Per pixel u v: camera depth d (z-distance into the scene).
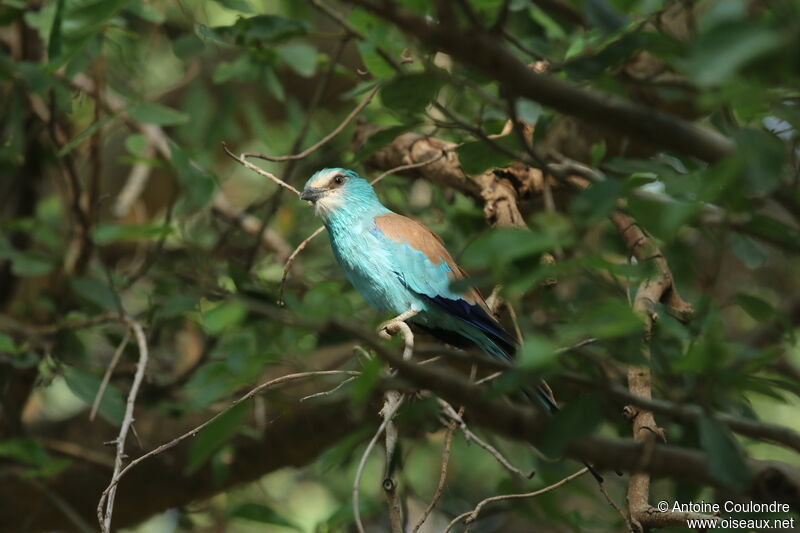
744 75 4.38
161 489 12.14
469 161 7.51
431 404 5.93
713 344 5.06
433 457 13.98
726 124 5.70
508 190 9.91
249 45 9.21
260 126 13.78
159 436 12.12
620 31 6.14
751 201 6.07
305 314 7.33
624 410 7.14
